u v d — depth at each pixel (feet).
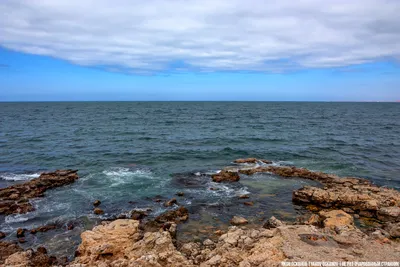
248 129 185.68
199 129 184.44
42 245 44.32
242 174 82.64
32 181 72.23
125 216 54.80
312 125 215.10
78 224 51.67
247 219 53.31
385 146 127.65
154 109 450.71
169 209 58.18
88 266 34.22
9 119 246.68
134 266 32.76
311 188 63.98
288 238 37.60
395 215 51.31
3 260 38.78
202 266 34.12
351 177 78.33
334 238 37.63
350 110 473.67
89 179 78.07
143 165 93.56
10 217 54.19
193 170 87.66
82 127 188.96
